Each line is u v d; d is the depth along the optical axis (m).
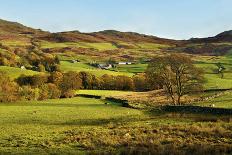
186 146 31.72
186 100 91.06
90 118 61.53
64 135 40.47
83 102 102.75
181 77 86.50
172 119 54.38
